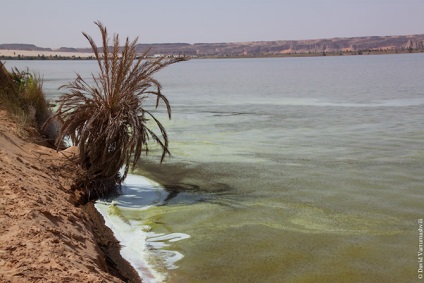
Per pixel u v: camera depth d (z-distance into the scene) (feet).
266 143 45.24
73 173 28.40
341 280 17.97
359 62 478.59
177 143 45.03
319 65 412.98
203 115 66.95
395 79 169.27
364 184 30.58
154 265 19.39
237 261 19.69
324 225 23.49
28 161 27.22
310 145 44.16
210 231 22.89
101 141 27.78
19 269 13.52
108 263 19.12
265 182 31.35
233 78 207.82
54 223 18.53
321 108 76.54
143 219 24.52
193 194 28.86
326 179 31.91
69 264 14.74
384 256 19.97
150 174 33.42
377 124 57.62
